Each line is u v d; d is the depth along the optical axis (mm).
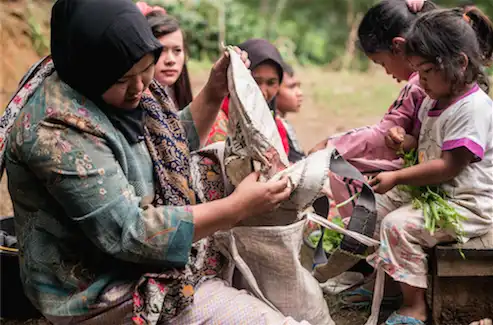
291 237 2549
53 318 2381
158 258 2258
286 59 11406
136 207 2268
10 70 6766
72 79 2254
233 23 11172
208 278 2590
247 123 2416
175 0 10594
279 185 2367
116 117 2352
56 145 2193
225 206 2301
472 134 2863
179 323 2400
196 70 9352
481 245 2943
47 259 2359
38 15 7379
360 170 3281
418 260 2938
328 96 8750
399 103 3373
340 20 15344
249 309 2414
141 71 2246
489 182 2992
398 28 3252
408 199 3168
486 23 3104
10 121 2361
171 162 2455
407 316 3023
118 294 2322
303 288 2641
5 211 4602
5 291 3158
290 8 15539
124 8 2191
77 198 2205
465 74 2881
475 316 3031
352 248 2775
